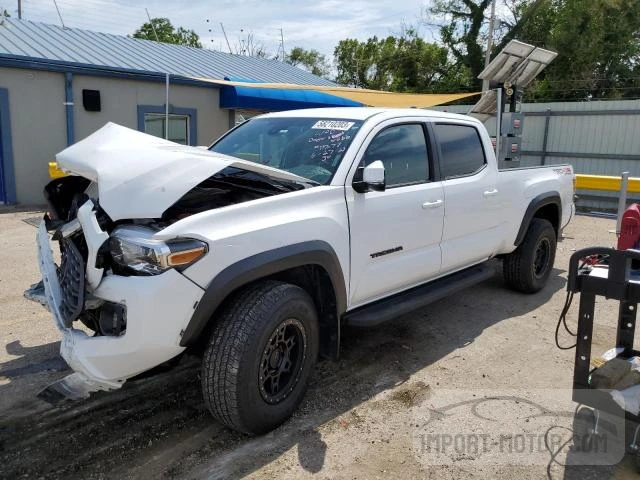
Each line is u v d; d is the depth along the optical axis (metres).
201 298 2.93
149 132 14.63
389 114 4.39
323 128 4.27
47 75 12.67
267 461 3.11
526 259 5.99
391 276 4.19
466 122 5.22
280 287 3.27
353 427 3.46
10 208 12.19
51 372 4.14
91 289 2.97
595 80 30.88
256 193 3.79
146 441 3.29
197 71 15.79
